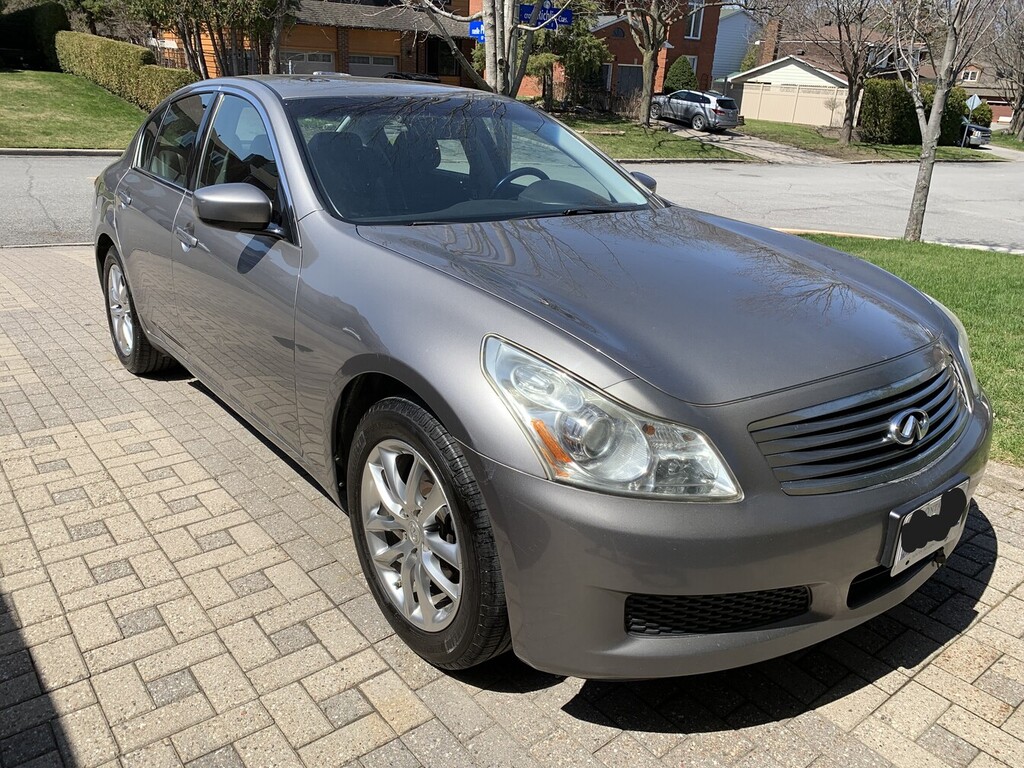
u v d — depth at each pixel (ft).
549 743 7.18
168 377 15.85
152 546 10.05
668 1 98.12
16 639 8.34
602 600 6.45
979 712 7.63
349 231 9.05
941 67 34.42
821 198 56.59
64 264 25.30
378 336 7.75
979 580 9.70
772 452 6.60
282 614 8.82
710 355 7.02
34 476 11.76
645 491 6.32
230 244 10.46
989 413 8.75
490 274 7.96
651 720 7.47
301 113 10.73
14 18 103.86
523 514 6.51
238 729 7.25
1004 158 114.83
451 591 7.48
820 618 7.00
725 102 108.27
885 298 9.04
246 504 11.07
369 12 104.27
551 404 6.57
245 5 71.10
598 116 107.96
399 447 7.75
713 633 6.74
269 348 9.66
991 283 24.66
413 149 10.78
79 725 7.26
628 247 9.25
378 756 6.99
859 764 7.04
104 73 84.53
